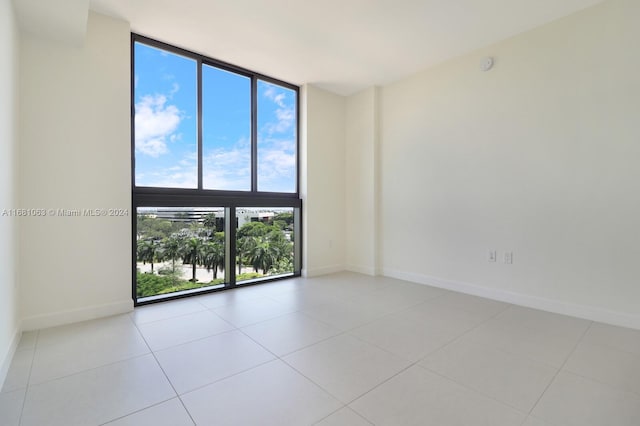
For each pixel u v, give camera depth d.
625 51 2.36
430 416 1.38
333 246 4.41
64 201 2.43
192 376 1.70
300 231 4.17
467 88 3.29
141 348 2.03
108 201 2.62
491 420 1.35
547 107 2.75
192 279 3.32
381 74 3.80
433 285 3.63
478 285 3.24
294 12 2.56
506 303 2.99
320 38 2.97
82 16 2.10
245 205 3.63
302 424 1.33
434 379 1.68
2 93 1.72
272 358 1.90
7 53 1.83
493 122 3.10
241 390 1.57
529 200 2.87
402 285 3.67
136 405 1.45
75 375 1.70
